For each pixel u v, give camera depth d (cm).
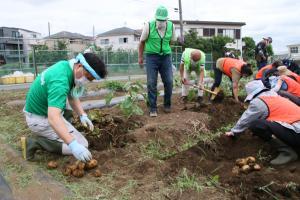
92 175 388
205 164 412
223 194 340
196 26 5116
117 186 360
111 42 5672
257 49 1285
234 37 5312
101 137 492
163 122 576
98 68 377
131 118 598
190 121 576
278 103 436
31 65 2195
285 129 415
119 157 432
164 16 596
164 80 640
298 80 702
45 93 397
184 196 336
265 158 441
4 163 432
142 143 478
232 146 488
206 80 1199
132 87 624
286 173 392
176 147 487
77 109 450
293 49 5950
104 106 769
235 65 734
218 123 607
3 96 1075
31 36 5603
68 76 382
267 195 338
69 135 356
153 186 355
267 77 636
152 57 614
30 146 431
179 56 2820
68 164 416
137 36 5666
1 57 2342
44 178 385
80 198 336
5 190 356
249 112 453
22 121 633
